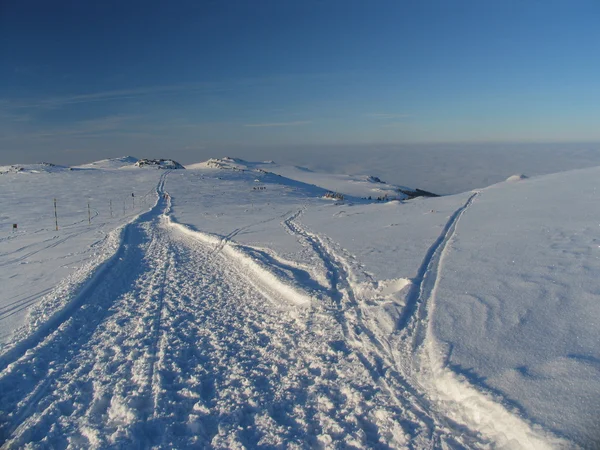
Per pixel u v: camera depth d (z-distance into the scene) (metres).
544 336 4.90
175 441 4.05
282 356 5.87
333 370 5.32
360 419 4.29
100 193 39.41
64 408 4.80
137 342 6.56
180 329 7.12
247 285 9.88
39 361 5.90
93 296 9.16
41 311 7.90
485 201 16.41
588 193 13.70
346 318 6.84
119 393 4.99
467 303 6.28
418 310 6.51
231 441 3.99
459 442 3.77
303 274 9.68
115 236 17.41
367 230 13.79
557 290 6.04
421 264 8.69
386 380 4.91
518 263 7.59
